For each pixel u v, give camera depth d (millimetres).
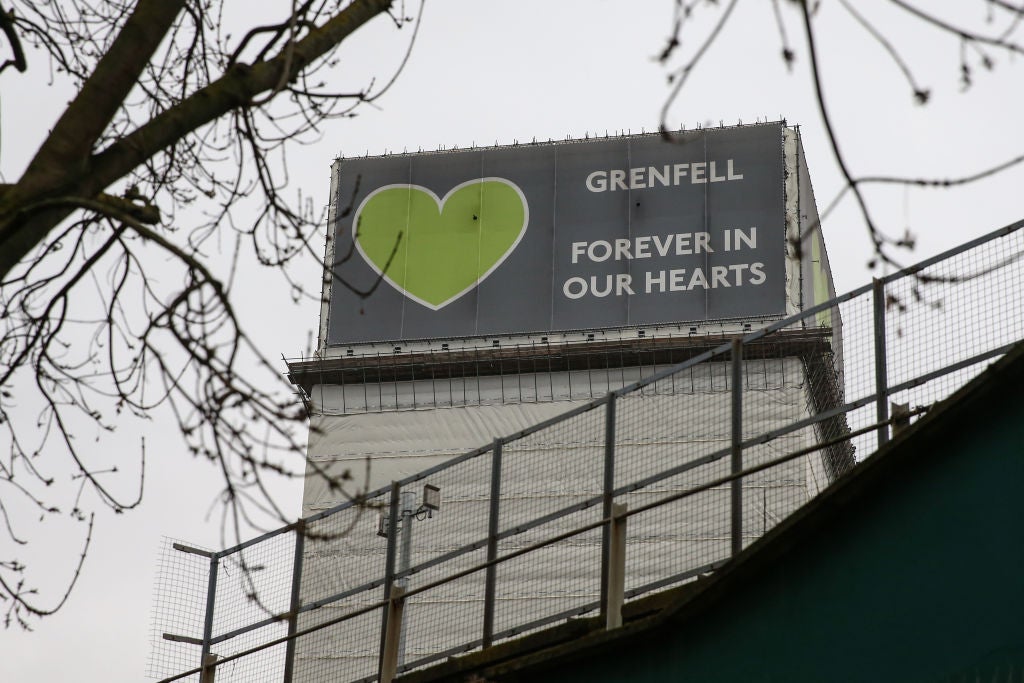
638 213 131250
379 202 135750
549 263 131000
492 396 124562
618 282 129250
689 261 128750
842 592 27297
